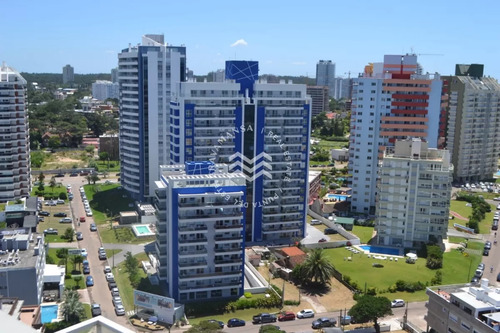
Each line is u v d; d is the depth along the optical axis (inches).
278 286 6363.2
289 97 7760.8
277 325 5428.2
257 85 7603.4
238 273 5930.1
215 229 5777.6
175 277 5802.2
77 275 6432.1
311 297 6117.1
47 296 5743.1
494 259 7529.5
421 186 7687.0
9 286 5167.3
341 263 7121.1
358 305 5280.5
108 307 5654.5
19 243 5733.3
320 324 5403.5
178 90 7691.9
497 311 4527.6
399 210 7834.6
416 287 6358.3
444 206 7652.6
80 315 5305.1
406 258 7372.1
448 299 4911.4
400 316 5698.8
